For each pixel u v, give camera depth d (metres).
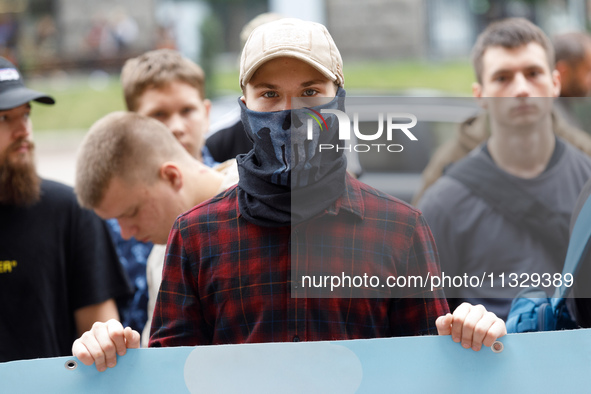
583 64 16.12
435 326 7.65
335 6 65.81
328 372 7.55
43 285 11.15
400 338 7.58
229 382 7.55
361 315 7.59
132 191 9.59
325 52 7.54
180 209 9.73
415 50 65.19
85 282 11.47
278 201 7.41
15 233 11.09
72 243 11.46
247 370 7.55
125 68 13.93
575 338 7.66
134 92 13.39
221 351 7.57
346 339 7.61
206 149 14.25
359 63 64.38
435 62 62.09
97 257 11.55
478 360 7.58
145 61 13.55
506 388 7.57
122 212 9.74
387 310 7.80
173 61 13.49
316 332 7.57
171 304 7.79
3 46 67.25
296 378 7.54
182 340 7.73
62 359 7.60
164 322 7.80
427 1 64.75
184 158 9.94
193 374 7.57
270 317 7.54
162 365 7.58
